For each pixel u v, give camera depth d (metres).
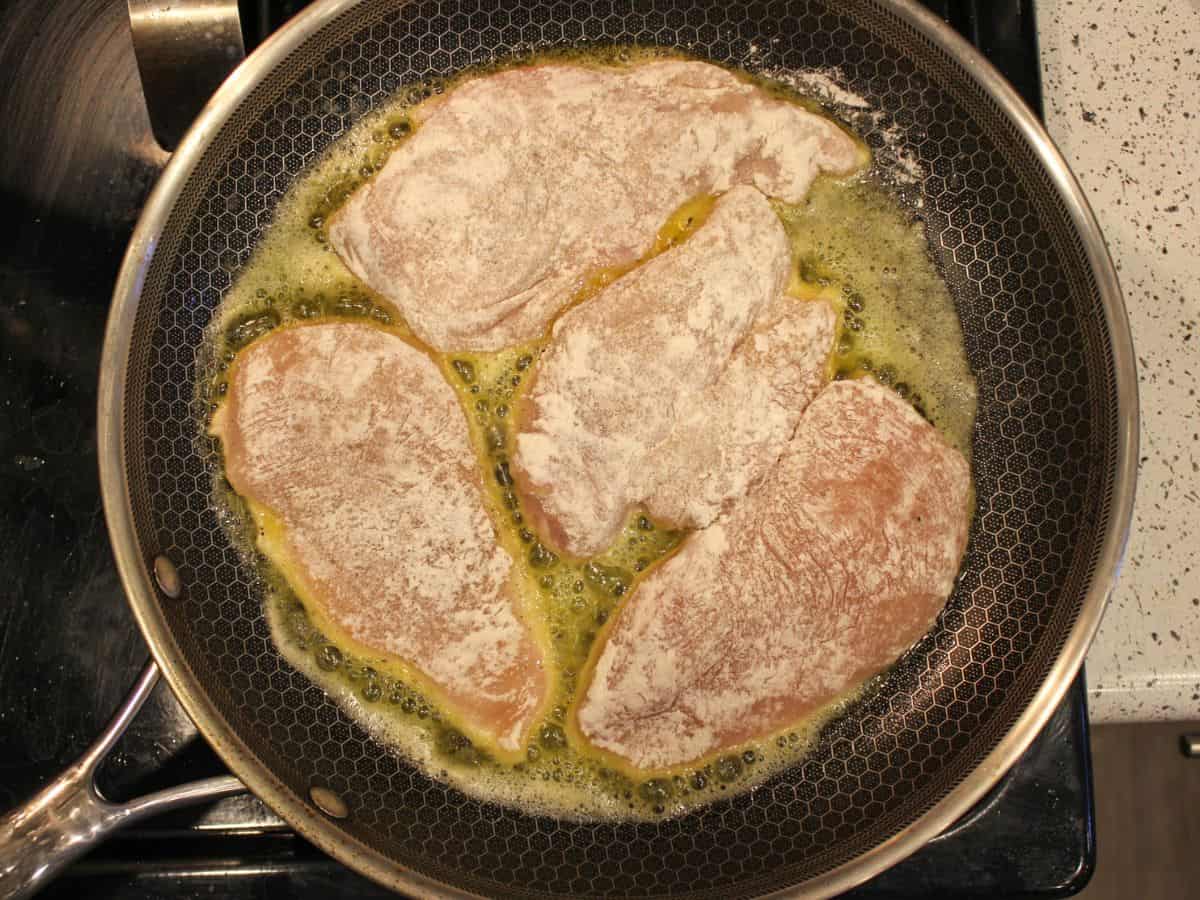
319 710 0.29
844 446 0.29
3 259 0.32
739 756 0.29
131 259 0.27
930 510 0.29
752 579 0.28
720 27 0.30
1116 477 0.27
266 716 0.28
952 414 0.30
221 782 0.26
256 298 0.30
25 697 0.31
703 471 0.28
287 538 0.29
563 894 0.27
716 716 0.29
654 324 0.28
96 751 0.26
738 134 0.29
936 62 0.28
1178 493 0.32
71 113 0.33
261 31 0.32
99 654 0.31
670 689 0.28
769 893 0.26
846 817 0.29
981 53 0.30
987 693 0.29
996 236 0.30
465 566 0.29
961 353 0.30
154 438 0.28
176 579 0.28
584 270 0.29
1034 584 0.29
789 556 0.28
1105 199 0.32
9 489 0.32
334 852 0.25
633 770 0.29
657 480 0.28
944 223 0.30
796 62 0.30
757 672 0.28
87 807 0.25
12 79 0.33
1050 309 0.29
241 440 0.29
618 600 0.30
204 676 0.27
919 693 0.30
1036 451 0.29
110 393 0.26
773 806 0.29
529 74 0.29
